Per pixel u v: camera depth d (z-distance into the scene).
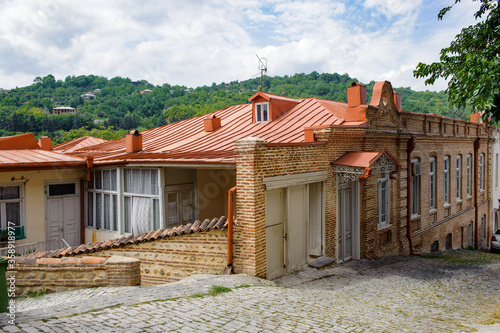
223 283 7.78
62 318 5.27
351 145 11.91
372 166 10.66
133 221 12.76
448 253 18.03
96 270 7.98
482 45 9.10
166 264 9.41
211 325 5.30
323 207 10.96
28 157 12.98
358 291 8.79
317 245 11.10
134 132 14.21
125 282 7.88
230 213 8.74
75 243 14.05
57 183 13.58
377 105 12.88
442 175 18.67
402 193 14.84
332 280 9.79
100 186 13.77
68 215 13.88
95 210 13.96
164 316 5.54
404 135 14.50
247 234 8.67
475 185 22.61
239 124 15.16
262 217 8.80
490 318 6.86
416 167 15.73
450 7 9.05
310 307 6.75
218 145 12.70
